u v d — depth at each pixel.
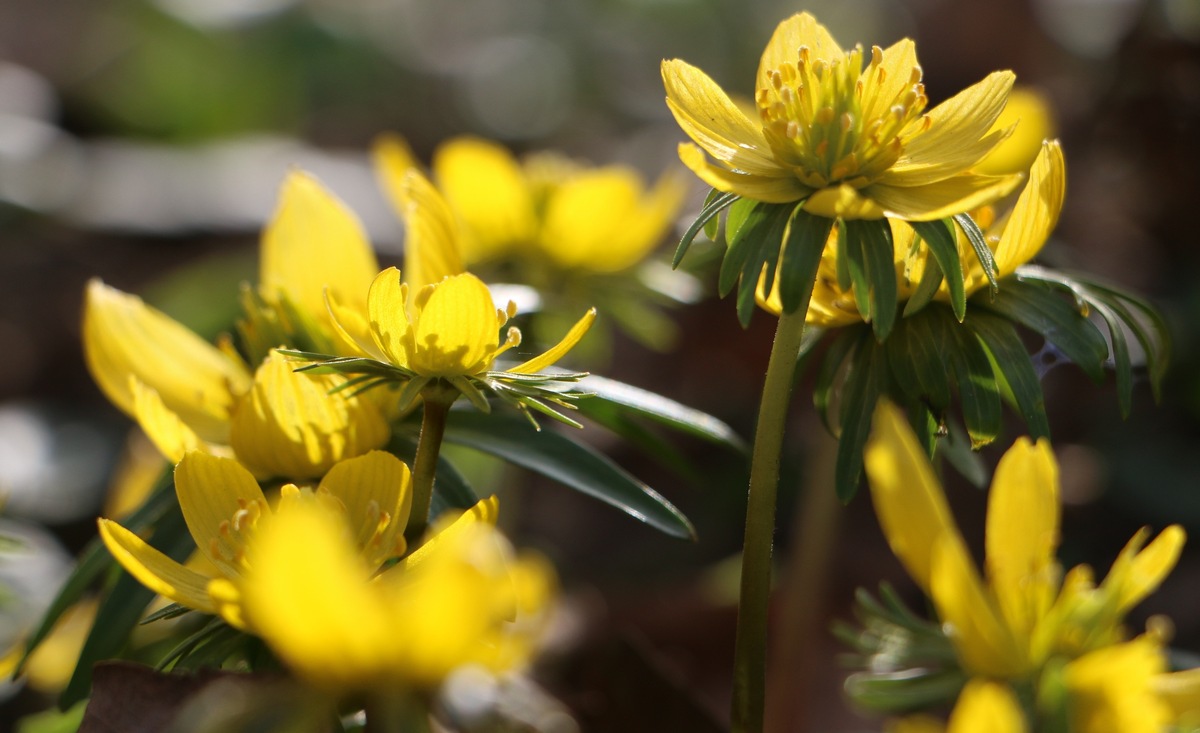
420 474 0.24
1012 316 0.25
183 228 0.84
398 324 0.24
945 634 0.24
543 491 0.55
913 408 0.25
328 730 0.22
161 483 0.26
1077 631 0.23
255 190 0.89
